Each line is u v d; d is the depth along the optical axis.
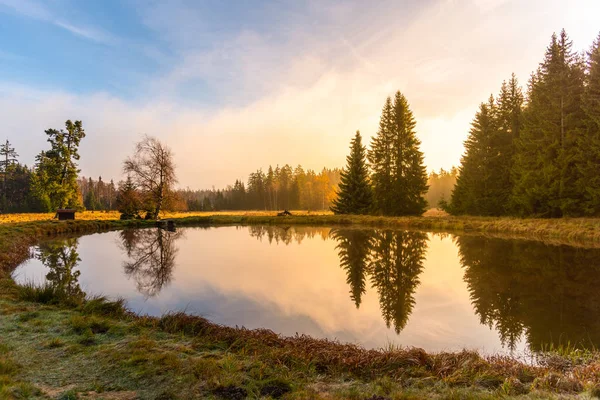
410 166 41.25
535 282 10.53
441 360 4.74
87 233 25.53
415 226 29.64
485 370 4.34
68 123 43.62
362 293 9.78
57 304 7.25
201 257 15.71
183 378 3.94
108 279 11.30
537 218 27.28
